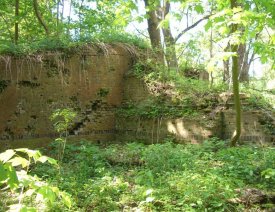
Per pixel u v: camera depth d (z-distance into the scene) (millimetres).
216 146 10047
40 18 14602
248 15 5543
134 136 12859
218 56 5777
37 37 15172
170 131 12016
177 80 12812
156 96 12656
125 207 6273
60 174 7895
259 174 7492
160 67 13266
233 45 6551
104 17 15945
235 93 8531
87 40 12984
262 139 10562
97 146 11797
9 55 11133
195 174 6793
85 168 8609
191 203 6062
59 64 12000
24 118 11320
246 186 6977
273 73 19562
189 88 12375
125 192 6738
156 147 8922
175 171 7805
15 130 11148
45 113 11719
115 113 13422
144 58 13836
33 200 6184
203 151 9453
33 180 2596
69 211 5977
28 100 11406
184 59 16203
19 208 2615
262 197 6488
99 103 13055
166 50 14820
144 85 13000
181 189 6438
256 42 6496
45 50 11953
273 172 6371
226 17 5801
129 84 13391
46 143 11680
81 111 12570
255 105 11023
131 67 13695
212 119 11266
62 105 12102
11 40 14484
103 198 6418
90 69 12781
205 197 6113
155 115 12398
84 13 15789
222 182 6539
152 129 12430
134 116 12883
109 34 13875
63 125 9797
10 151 2385
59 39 12406
